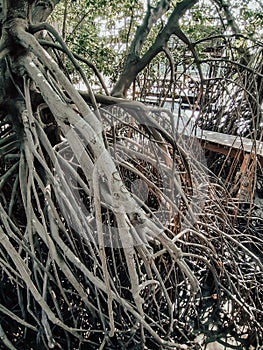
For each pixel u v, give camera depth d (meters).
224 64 3.90
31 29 1.46
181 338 1.88
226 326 2.00
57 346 1.61
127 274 1.79
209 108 3.85
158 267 1.87
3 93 1.59
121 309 1.76
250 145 3.27
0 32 1.47
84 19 5.43
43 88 1.32
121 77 2.07
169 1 2.16
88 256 1.67
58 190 1.40
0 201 1.68
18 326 1.73
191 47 2.06
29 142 1.37
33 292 1.38
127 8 4.93
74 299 1.73
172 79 2.13
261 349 1.87
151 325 1.71
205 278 2.23
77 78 3.71
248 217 2.51
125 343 1.60
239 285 1.99
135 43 2.08
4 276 1.81
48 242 1.42
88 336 1.73
